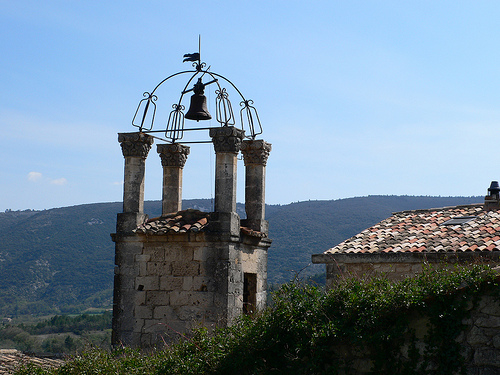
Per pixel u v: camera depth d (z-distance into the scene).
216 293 15.59
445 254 16.31
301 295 11.80
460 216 19.73
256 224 17.27
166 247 16.23
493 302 9.98
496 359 9.76
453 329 10.13
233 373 11.80
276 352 11.56
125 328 16.27
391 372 10.51
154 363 12.83
